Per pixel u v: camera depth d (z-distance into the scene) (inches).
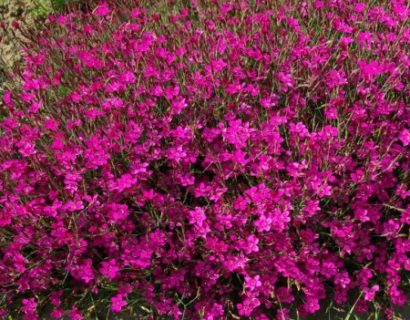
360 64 17.0
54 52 20.9
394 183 16.8
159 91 17.3
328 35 20.1
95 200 15.3
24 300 15.0
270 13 20.6
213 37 19.9
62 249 15.9
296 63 18.8
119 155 16.9
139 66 19.3
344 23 19.6
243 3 21.1
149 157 16.3
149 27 22.0
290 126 16.4
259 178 15.8
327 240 15.9
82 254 15.7
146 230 15.5
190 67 18.9
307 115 18.0
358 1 21.6
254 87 18.3
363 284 15.1
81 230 15.5
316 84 17.3
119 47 20.3
